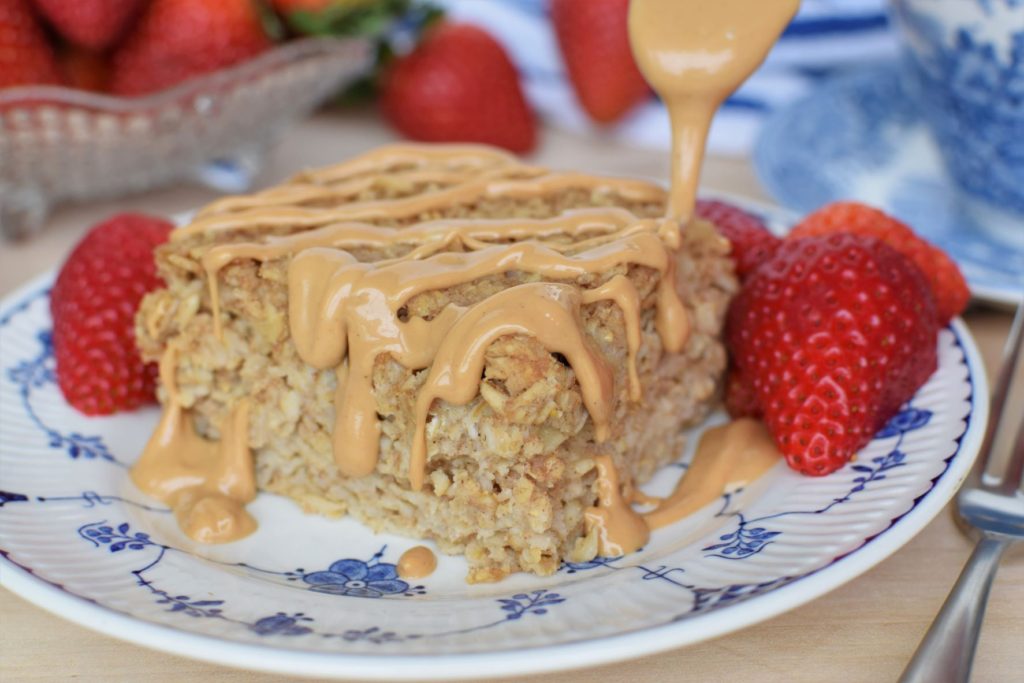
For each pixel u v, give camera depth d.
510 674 0.27
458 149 0.36
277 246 0.32
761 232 0.36
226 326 0.33
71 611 0.29
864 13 0.48
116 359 0.35
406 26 0.49
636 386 0.32
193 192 0.45
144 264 0.35
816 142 0.44
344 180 0.35
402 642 0.28
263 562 0.32
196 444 0.34
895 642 0.30
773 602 0.28
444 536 0.32
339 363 0.32
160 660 0.30
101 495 0.33
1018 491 0.32
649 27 0.34
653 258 0.32
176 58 0.42
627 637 0.28
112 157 0.41
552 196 0.34
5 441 0.33
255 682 0.29
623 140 0.48
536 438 0.30
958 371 0.34
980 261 0.39
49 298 0.37
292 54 0.41
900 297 0.32
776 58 0.48
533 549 0.31
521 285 0.30
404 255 0.32
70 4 0.40
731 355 0.35
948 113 0.39
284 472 0.33
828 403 0.32
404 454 0.31
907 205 0.41
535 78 0.50
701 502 0.33
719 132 0.48
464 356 0.30
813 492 0.31
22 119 0.39
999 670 0.29
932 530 0.32
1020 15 0.36
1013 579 0.31
